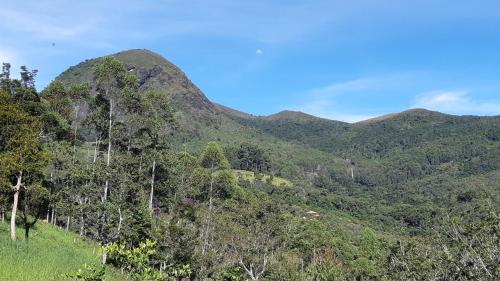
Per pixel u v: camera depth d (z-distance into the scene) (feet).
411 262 123.24
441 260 96.27
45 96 210.79
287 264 205.87
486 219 80.74
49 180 153.17
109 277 83.71
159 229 138.00
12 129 103.60
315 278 201.98
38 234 125.59
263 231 199.00
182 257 132.46
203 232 171.63
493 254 73.05
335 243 280.92
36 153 101.04
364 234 321.73
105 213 135.74
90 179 156.35
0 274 58.18
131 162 185.26
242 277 74.43
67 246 126.11
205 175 246.27
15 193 98.94
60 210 157.69
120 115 202.59
